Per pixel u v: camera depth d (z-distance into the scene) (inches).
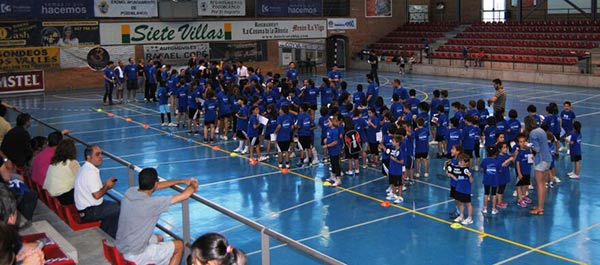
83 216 319.6
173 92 953.5
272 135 690.2
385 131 670.5
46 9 1378.0
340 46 1867.6
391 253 430.9
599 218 499.2
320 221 502.0
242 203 553.6
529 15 1876.2
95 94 1347.2
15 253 160.2
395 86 848.3
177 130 908.0
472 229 475.8
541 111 1026.7
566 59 1471.5
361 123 676.7
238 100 748.0
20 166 459.5
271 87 843.4
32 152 430.9
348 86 1422.2
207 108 815.1
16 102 1232.8
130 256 247.6
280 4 1696.6
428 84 1444.4
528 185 535.5
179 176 650.8
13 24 1344.7
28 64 1374.3
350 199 561.9
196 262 185.5
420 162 684.1
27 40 1365.7
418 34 1883.6
